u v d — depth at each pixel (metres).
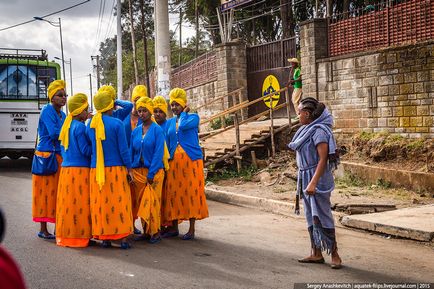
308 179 6.14
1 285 1.53
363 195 10.97
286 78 19.11
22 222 8.55
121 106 7.68
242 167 14.70
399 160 12.43
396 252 7.04
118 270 5.89
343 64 14.42
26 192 12.15
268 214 10.00
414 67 12.66
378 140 13.02
